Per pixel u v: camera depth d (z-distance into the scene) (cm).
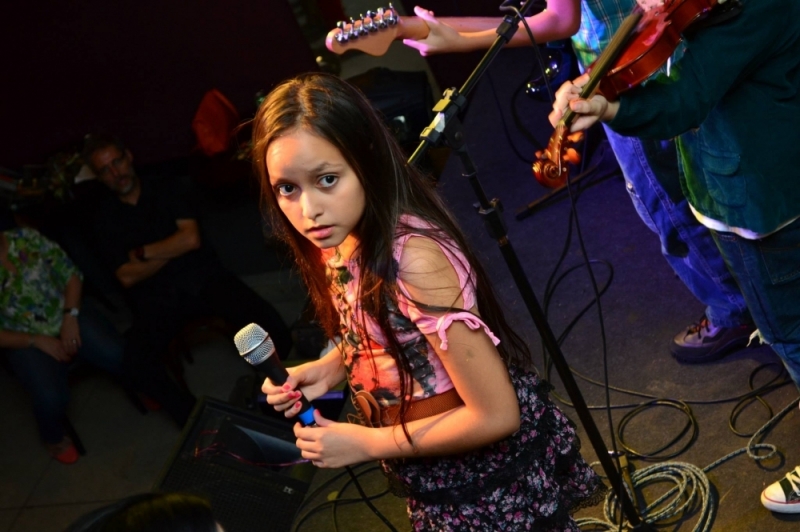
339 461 136
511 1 157
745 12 151
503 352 137
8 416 480
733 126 165
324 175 116
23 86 546
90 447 443
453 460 138
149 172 577
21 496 428
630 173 221
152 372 414
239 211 547
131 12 522
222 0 511
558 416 148
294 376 149
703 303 244
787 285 178
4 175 518
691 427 219
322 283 139
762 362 228
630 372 243
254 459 269
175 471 266
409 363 129
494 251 315
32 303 414
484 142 383
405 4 496
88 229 508
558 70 299
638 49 148
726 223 175
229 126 523
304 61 527
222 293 415
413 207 125
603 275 281
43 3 521
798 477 188
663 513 198
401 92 465
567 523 150
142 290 416
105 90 551
